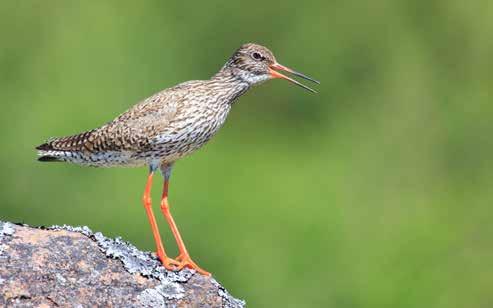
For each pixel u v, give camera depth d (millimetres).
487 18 25891
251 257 19562
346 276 19844
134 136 9844
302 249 20000
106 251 8352
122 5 24016
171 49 24109
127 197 19547
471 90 25250
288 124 24828
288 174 22484
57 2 23484
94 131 10148
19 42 23016
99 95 22344
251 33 25125
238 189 21109
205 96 10086
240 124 24594
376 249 20562
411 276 20062
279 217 20609
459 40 25859
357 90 25219
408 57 25453
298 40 25266
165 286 8336
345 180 22875
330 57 25312
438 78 25484
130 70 23188
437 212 22219
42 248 8203
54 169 20500
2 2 23297
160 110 9852
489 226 21672
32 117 21750
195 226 19625
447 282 19969
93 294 8078
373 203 22266
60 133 21438
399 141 24516
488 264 20422
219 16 25078
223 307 8375
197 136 10016
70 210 20109
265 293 19062
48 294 7945
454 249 20797
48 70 22703
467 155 24234
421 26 25953
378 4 25750
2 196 20625
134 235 19188
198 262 19188
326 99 25109
